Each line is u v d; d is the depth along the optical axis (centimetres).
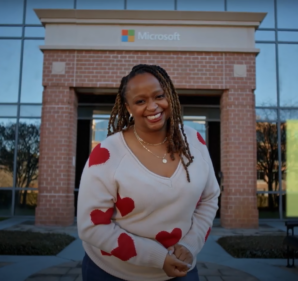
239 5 927
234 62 751
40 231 644
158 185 121
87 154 901
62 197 713
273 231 680
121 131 140
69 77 742
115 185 122
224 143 753
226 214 717
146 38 752
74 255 459
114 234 118
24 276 363
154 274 130
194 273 139
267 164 876
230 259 447
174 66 746
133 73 129
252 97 746
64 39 749
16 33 929
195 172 130
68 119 736
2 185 877
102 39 750
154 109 125
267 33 923
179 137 133
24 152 890
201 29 755
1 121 897
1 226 706
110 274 131
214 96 870
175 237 127
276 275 374
